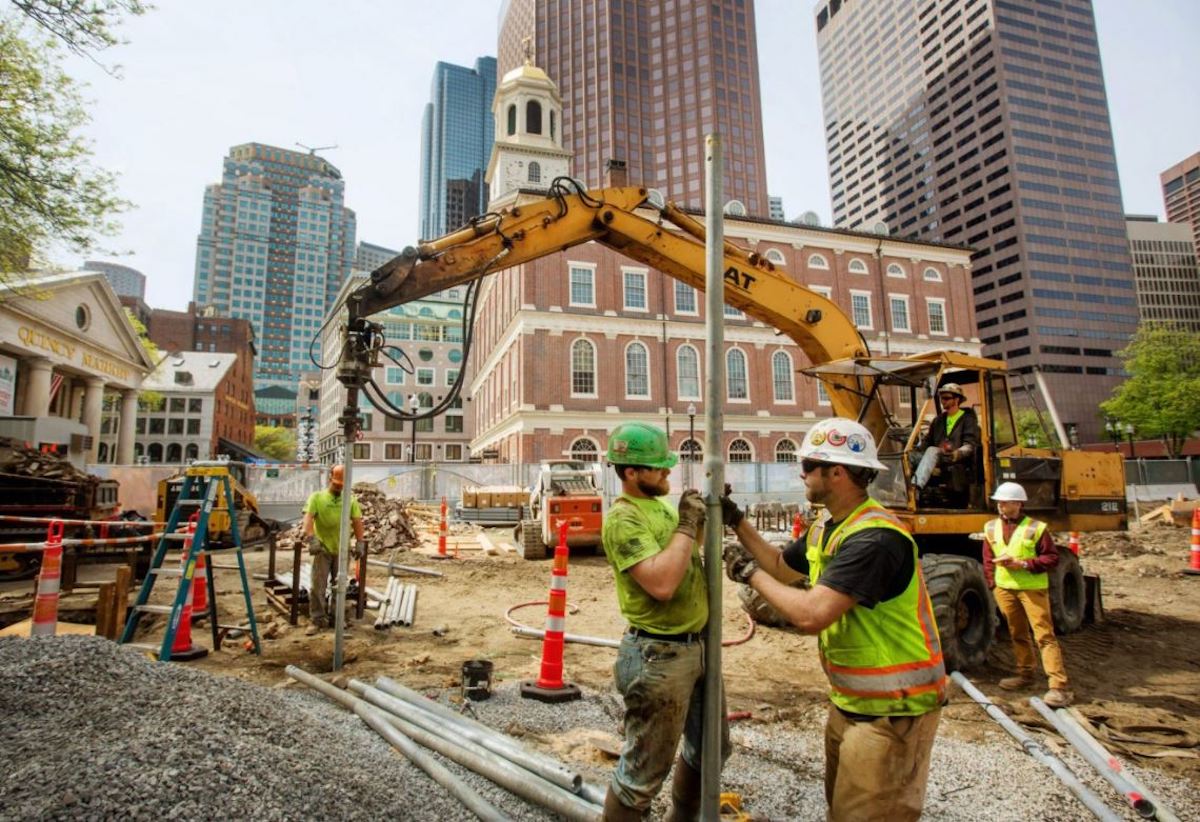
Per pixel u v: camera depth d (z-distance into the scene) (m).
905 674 2.06
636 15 106.25
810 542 2.40
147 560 11.22
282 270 195.75
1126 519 7.84
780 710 4.87
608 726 4.38
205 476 6.21
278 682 5.26
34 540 11.67
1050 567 5.08
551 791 2.99
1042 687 5.61
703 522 2.33
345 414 5.89
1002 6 106.25
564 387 34.06
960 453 6.40
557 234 6.96
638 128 103.19
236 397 81.12
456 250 6.35
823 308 8.34
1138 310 104.19
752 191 100.94
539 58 109.00
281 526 19.81
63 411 30.00
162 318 91.81
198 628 7.16
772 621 7.56
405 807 2.79
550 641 5.07
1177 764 4.04
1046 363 98.25
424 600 9.18
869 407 7.97
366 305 5.91
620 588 2.43
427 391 65.12
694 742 2.51
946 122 115.75
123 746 2.52
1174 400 53.22
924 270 43.09
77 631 6.28
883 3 132.62
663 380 35.62
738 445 36.72
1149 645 7.11
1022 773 3.84
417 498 26.25
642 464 2.38
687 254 7.69
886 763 2.03
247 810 2.32
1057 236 102.12
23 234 13.78
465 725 3.92
